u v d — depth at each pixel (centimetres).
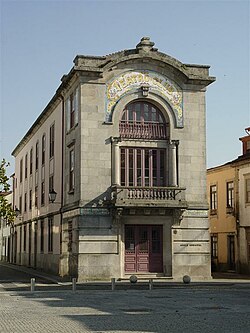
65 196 3594
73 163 3412
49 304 1981
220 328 1400
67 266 3459
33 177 5097
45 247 4300
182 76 3359
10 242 6688
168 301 2089
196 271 3247
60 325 1449
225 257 4325
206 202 3312
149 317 1617
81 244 3112
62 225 3609
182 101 3366
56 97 3831
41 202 4581
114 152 3209
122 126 3278
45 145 4462
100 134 3219
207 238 3284
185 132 3344
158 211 3195
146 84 3316
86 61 3244
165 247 3244
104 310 1792
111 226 3158
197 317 1620
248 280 3259
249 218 3978
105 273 3119
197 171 3331
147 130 3312
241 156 4228
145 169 3288
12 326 1431
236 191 4153
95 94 3238
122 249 3169
